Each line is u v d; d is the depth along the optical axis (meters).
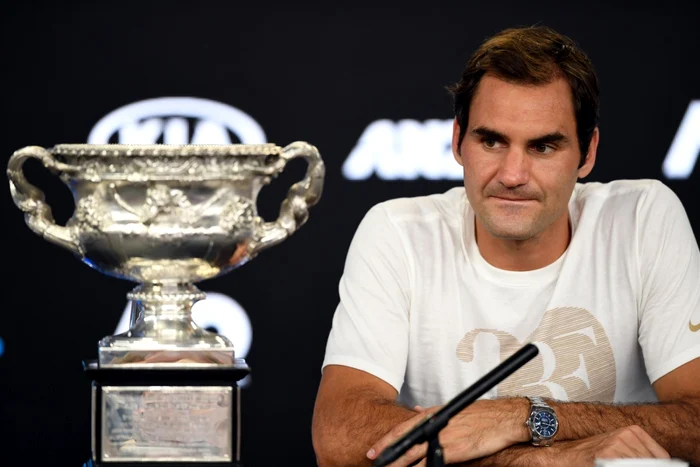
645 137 13.94
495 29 13.85
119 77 13.64
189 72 13.70
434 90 13.85
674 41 13.88
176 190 5.59
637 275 7.94
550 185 7.16
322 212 13.89
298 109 13.80
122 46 13.63
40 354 13.71
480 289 7.95
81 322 13.78
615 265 7.98
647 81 13.93
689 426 7.16
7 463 13.59
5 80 13.49
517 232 7.23
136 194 5.59
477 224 7.98
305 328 14.00
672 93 13.92
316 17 13.76
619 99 13.92
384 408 7.25
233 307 13.91
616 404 7.21
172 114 13.71
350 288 8.01
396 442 4.93
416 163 13.87
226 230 5.66
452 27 13.84
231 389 5.73
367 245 8.11
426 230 8.14
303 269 13.95
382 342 7.80
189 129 13.73
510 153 7.11
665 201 8.10
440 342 8.00
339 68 13.81
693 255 7.96
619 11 13.88
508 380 7.95
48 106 13.56
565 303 7.93
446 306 7.99
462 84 7.43
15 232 13.64
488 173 7.20
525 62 7.09
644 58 13.91
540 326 7.93
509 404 7.05
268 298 13.96
